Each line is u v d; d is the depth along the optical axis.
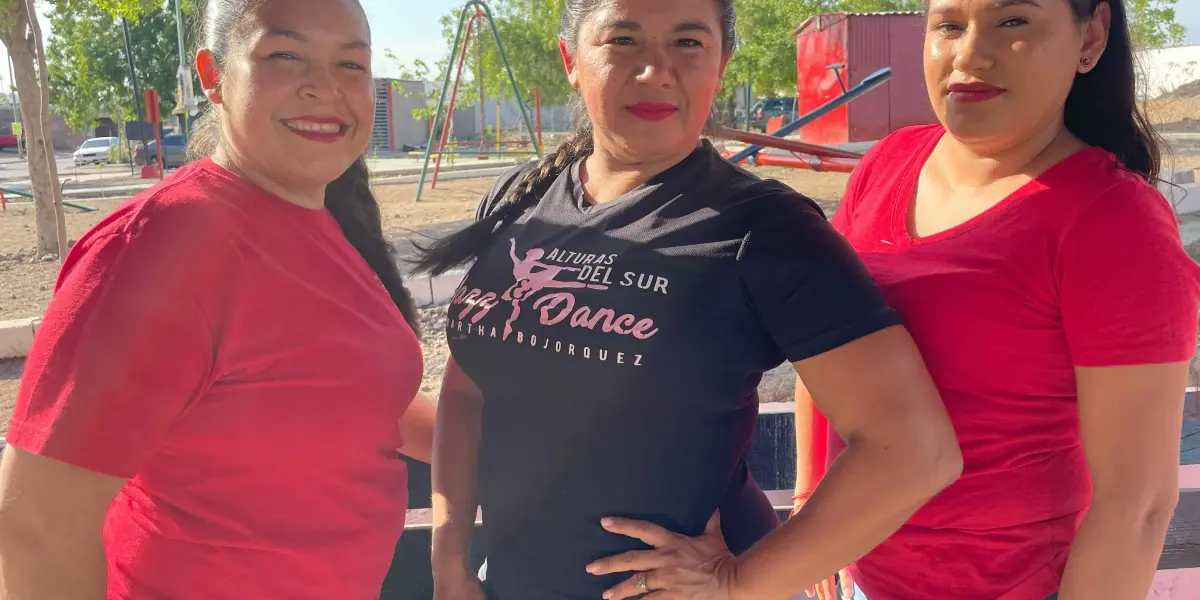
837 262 1.46
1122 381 1.43
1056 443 1.58
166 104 39.94
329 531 1.65
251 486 1.56
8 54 9.80
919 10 1.94
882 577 1.71
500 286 1.73
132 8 10.38
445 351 5.80
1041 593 1.61
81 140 51.59
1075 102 1.62
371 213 1.98
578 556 1.63
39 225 10.09
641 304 1.53
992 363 1.55
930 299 1.58
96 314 1.35
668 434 1.56
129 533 1.57
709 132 1.77
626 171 1.71
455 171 20.50
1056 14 1.51
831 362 1.44
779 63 23.42
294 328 1.57
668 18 1.58
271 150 1.60
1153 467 1.44
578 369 1.57
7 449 1.37
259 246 1.56
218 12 1.62
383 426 1.73
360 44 1.66
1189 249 7.86
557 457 1.62
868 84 9.30
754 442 2.97
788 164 9.88
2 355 6.27
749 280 1.49
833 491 1.46
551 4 21.81
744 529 1.75
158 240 1.40
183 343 1.41
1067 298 1.47
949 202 1.71
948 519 1.62
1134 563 1.46
